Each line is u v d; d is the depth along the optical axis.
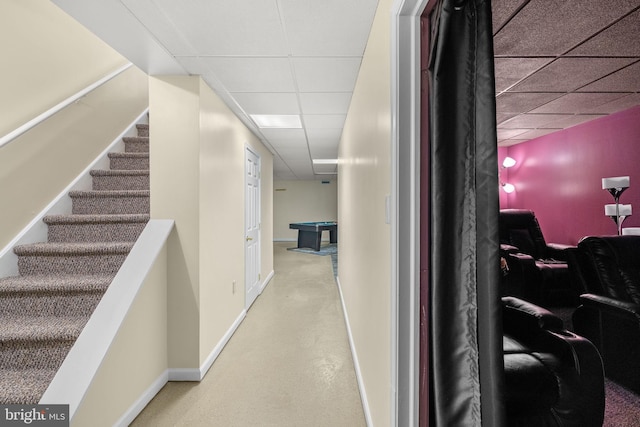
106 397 1.51
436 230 0.90
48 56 2.29
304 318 3.42
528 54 2.23
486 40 0.81
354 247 2.49
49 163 2.31
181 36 1.74
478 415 0.87
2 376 1.48
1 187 1.96
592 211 3.81
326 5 1.49
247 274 3.61
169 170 2.18
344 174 3.47
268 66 2.08
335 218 10.76
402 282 1.08
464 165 0.87
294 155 5.41
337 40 1.79
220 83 2.34
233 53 1.92
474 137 0.86
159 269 2.06
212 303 2.44
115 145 3.06
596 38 2.03
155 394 1.99
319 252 8.35
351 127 2.68
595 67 2.44
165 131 2.19
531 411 1.34
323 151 5.01
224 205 2.74
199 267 2.19
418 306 1.07
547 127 4.12
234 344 2.77
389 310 1.19
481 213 0.83
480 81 0.82
